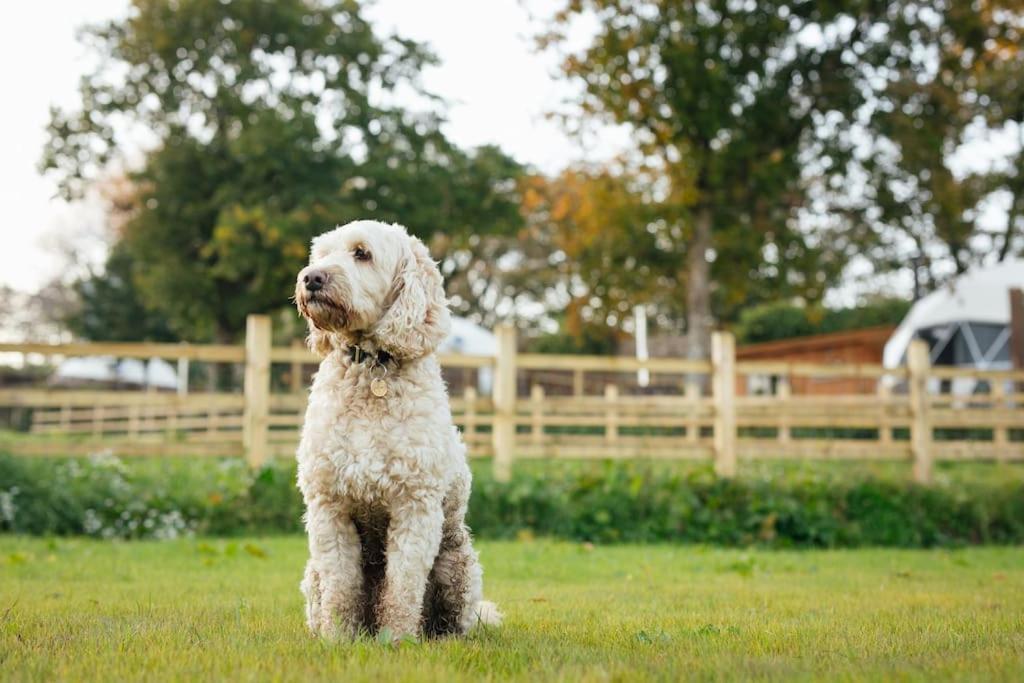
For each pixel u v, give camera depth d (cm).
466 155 3253
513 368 1121
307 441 418
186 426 2072
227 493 1064
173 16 2922
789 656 364
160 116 3073
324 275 420
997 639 414
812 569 845
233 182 2945
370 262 434
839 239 2642
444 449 415
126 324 4284
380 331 418
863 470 1296
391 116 3105
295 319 3186
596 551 957
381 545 439
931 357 2717
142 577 691
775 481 1180
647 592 640
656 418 1166
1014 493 1249
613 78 2016
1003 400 1391
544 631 444
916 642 406
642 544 1061
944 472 1503
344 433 407
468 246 3572
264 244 2738
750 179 2178
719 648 384
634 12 2064
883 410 1419
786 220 2330
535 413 1630
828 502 1171
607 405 1162
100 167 3108
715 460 1183
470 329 3556
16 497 1013
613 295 2419
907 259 3272
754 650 381
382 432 404
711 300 3944
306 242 2725
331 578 408
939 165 2241
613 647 388
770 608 552
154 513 1034
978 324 2584
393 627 400
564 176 2219
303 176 2927
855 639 418
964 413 1314
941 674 316
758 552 1035
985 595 643
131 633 397
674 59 1980
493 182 3241
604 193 2111
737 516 1128
